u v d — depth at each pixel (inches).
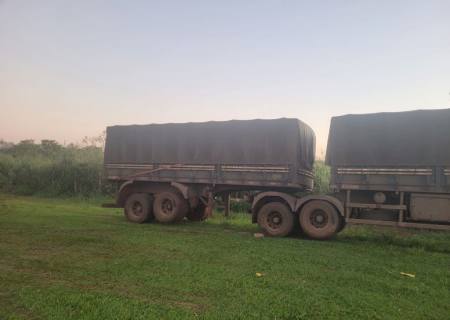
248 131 483.5
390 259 321.7
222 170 495.8
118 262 275.1
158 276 240.8
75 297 196.9
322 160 836.0
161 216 537.6
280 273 258.8
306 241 408.8
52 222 477.7
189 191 525.7
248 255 313.9
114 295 203.2
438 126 379.9
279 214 450.3
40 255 294.2
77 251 311.6
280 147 461.7
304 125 483.2
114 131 587.8
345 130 423.8
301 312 185.6
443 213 376.8
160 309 184.1
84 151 1278.3
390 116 402.9
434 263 311.6
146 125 562.6
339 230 438.6
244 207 655.8
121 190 570.6
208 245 354.6
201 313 180.9
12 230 403.2
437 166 375.9
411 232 462.0
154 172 548.4
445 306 203.2
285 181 454.6
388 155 399.2
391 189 395.9
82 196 997.8
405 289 231.8
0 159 1266.0
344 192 427.8
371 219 415.2
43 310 179.9
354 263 298.4
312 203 430.9
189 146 524.7
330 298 209.3
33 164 1197.7
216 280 235.3
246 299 202.4
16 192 1115.9
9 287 214.1
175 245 348.5
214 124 509.0
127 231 430.9
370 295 217.2
